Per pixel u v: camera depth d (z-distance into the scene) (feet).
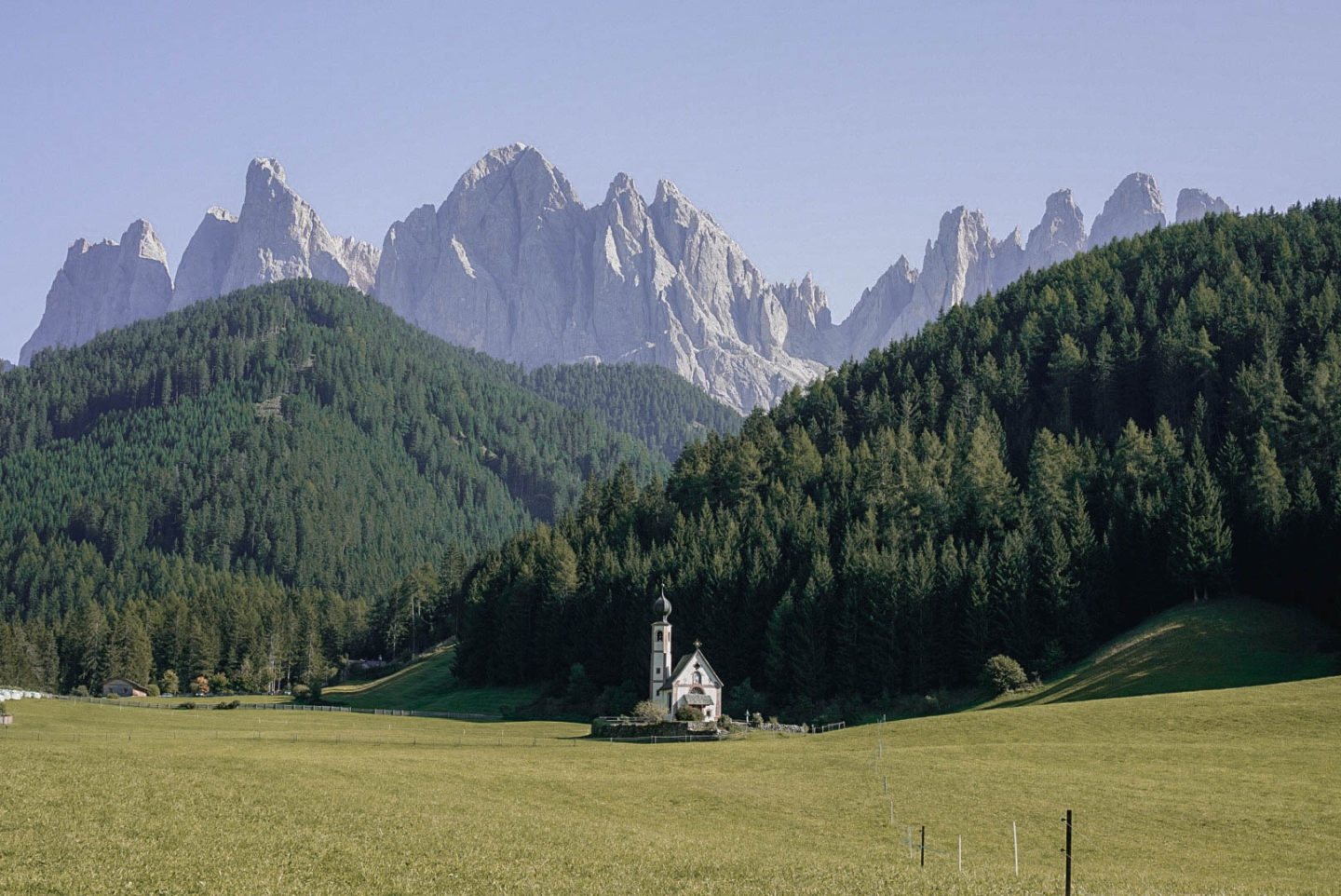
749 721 421.59
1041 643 440.86
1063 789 238.48
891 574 462.60
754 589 495.82
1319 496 447.83
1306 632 399.85
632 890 160.04
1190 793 231.50
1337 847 193.77
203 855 169.17
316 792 224.53
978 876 174.81
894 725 354.95
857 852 194.49
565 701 506.07
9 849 166.61
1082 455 540.11
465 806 220.64
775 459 640.99
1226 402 583.17
